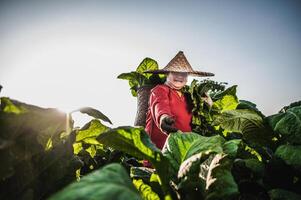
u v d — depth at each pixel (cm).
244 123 174
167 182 120
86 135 164
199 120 296
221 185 102
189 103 306
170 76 311
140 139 125
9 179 102
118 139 128
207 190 104
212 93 355
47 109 109
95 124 160
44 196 111
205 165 114
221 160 109
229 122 176
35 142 108
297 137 146
